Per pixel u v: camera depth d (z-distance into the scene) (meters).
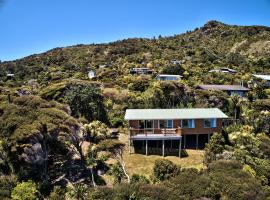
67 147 34.97
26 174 29.28
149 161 36.62
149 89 60.38
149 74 88.31
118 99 56.84
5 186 27.45
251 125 48.34
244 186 27.47
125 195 26.28
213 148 36.84
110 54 145.25
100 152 36.59
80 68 115.44
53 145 33.53
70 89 52.75
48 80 89.25
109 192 26.89
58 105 40.81
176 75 80.31
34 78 102.38
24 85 83.88
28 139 29.36
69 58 148.25
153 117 40.09
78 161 34.19
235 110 53.09
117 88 65.19
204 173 30.62
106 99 56.62
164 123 41.03
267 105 53.91
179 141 41.03
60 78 88.19
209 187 27.58
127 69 98.50
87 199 26.92
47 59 149.12
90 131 40.31
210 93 57.00
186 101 56.50
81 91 50.22
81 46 181.50
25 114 32.97
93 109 49.00
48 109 34.97
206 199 26.47
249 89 67.12
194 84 69.12
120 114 51.31
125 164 35.28
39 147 29.83
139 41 173.00
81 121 44.62
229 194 26.88
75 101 49.16
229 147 38.31
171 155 38.81
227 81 79.12
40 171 30.56
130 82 68.19
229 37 185.38
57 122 32.59
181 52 133.00
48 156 32.66
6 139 29.73
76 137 33.62
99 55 146.88
